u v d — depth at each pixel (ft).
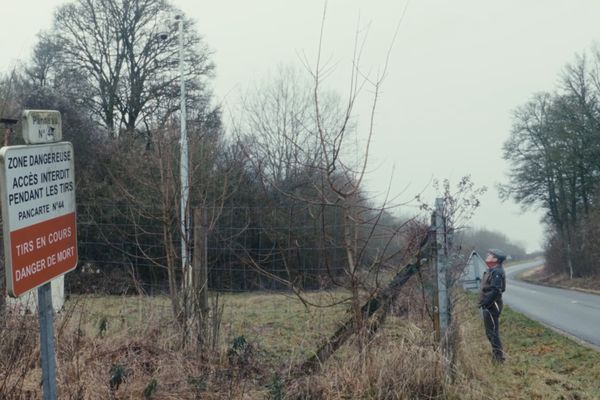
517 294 95.91
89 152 60.39
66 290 26.61
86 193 40.52
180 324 19.67
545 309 64.69
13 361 15.58
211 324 20.18
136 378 16.76
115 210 28.76
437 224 19.74
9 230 9.07
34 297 19.79
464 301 23.71
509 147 145.89
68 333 18.83
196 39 76.74
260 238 25.44
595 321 51.39
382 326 18.92
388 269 19.63
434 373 17.72
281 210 23.97
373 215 19.70
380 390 16.97
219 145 27.20
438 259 19.62
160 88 69.00
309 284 22.38
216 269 26.27
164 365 17.37
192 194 22.70
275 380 16.37
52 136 10.44
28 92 64.80
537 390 20.84
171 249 20.93
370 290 19.01
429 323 19.66
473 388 18.69
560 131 133.39
